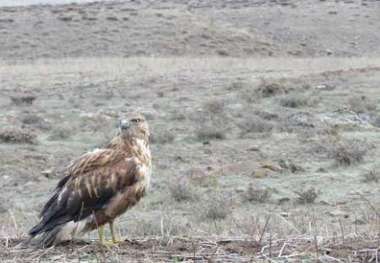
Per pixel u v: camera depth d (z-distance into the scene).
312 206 20.14
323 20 96.38
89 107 40.16
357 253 9.34
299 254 9.30
